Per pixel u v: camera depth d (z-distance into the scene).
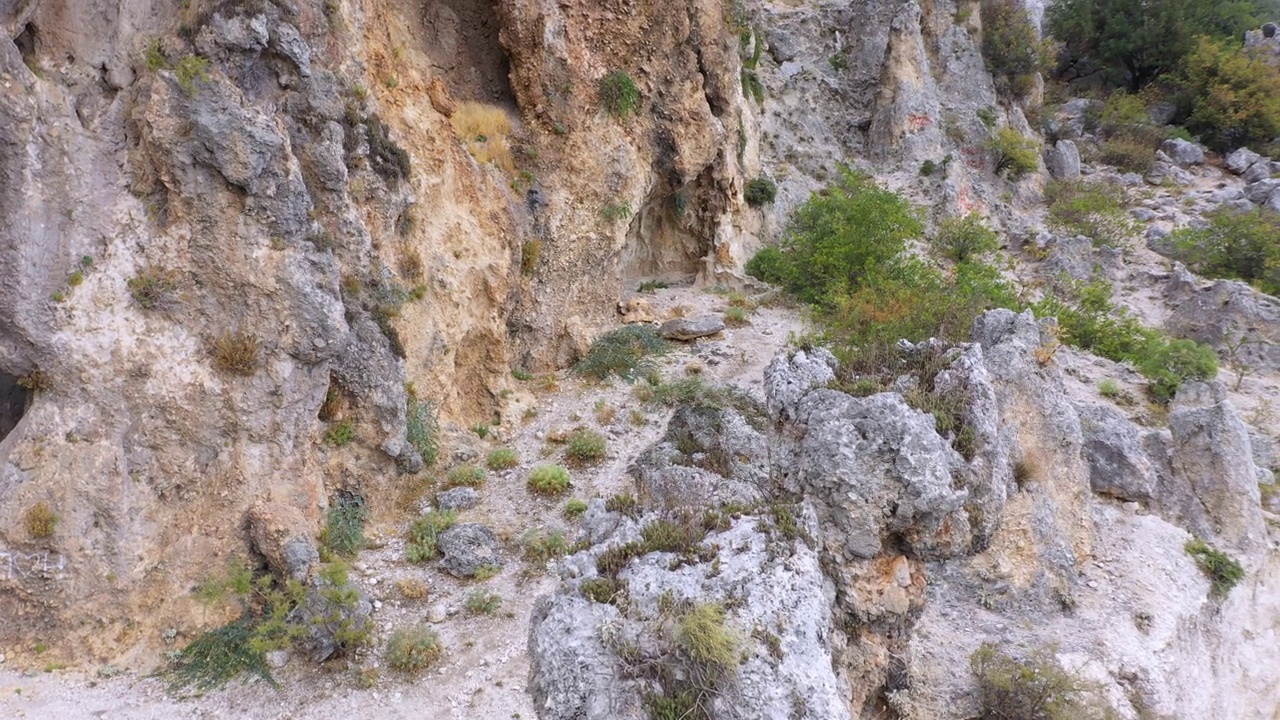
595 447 14.86
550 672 5.95
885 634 8.41
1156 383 21.52
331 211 11.97
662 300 23.22
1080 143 40.59
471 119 16.72
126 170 10.06
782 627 6.08
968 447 8.16
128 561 9.65
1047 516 13.02
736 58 23.84
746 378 18.39
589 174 18.53
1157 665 11.91
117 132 10.05
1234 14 45.84
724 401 16.69
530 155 17.67
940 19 36.31
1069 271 29.05
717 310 22.62
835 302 20.89
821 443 7.94
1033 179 35.22
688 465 13.66
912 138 33.12
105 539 9.57
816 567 6.82
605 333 19.83
